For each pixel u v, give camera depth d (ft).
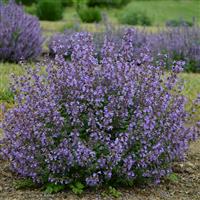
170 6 104.78
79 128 15.38
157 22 81.97
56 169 15.11
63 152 14.78
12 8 38.75
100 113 15.35
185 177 17.53
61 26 62.34
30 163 15.38
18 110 15.83
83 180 15.51
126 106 15.35
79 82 15.38
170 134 15.71
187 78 32.37
